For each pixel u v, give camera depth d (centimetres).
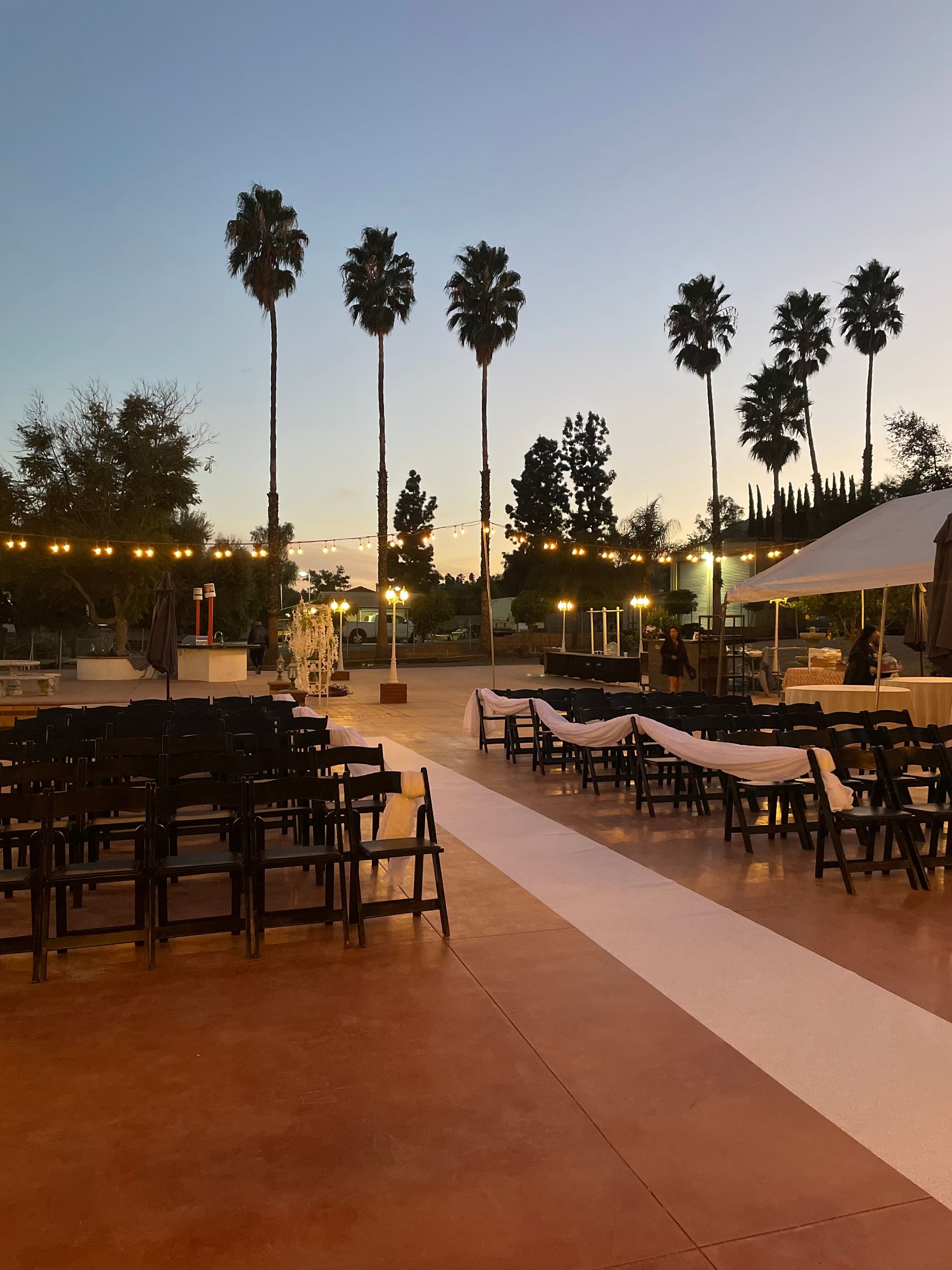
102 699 1905
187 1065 339
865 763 610
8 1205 254
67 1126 296
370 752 597
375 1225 246
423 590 6350
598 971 433
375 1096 316
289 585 5116
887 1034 365
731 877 601
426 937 485
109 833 646
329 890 493
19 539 3012
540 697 1144
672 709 968
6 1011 389
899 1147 284
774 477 4994
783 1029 369
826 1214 251
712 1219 249
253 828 492
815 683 1606
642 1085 324
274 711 944
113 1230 244
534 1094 318
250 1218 249
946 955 454
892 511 1074
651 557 3725
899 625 3047
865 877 599
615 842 700
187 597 3634
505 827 753
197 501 3300
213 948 468
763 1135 291
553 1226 246
